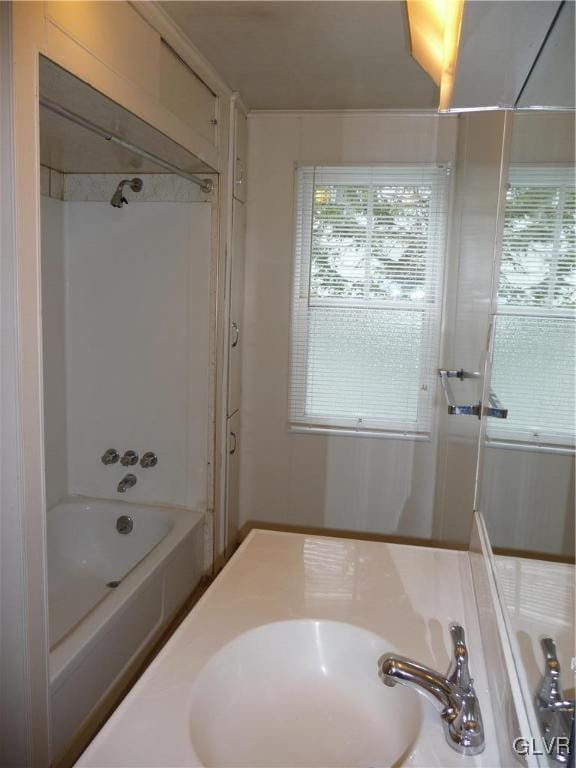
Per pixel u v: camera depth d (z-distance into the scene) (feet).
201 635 3.73
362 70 8.13
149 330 9.77
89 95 5.51
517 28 3.00
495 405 4.42
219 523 10.14
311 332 10.47
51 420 9.75
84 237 9.75
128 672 7.36
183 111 7.47
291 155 10.11
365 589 4.34
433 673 3.00
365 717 3.55
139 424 10.03
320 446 10.73
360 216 10.05
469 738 2.85
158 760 2.77
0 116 4.35
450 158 9.66
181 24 6.83
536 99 3.49
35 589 5.00
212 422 9.72
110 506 10.03
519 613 2.89
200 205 9.27
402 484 10.55
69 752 6.02
